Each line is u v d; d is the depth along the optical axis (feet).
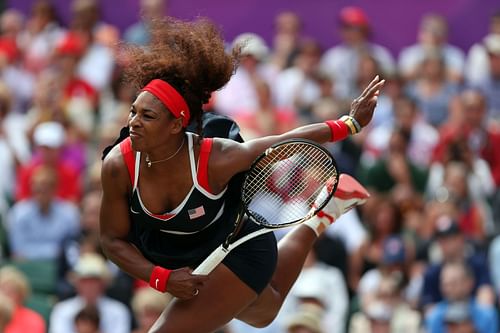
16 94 155.94
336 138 54.65
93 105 145.18
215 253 54.19
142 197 53.31
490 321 103.45
